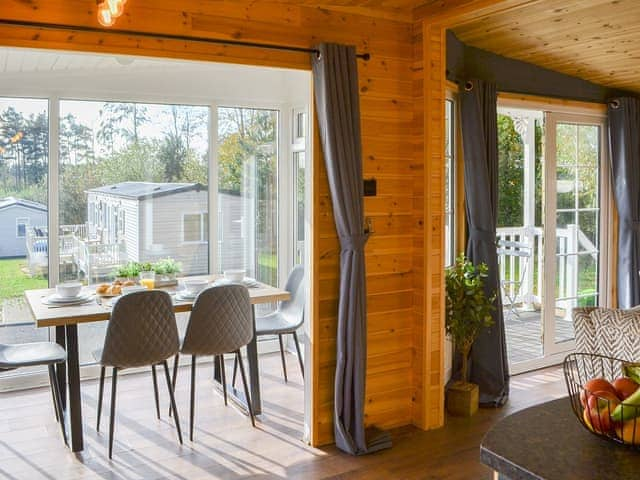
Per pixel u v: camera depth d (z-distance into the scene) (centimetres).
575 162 534
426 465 335
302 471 329
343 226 349
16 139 443
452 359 441
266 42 339
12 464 338
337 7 357
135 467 335
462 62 435
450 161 448
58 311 349
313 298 356
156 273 437
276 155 544
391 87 376
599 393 131
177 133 500
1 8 281
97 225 475
